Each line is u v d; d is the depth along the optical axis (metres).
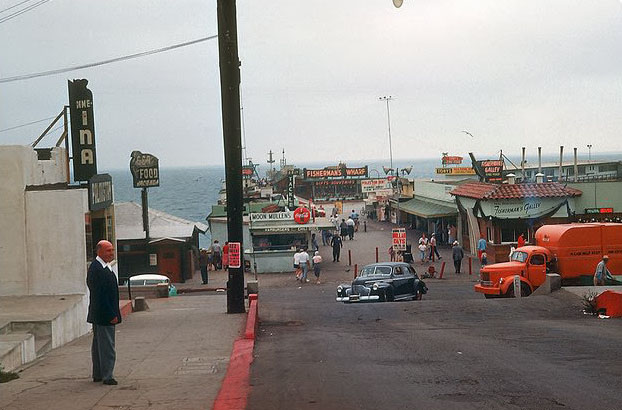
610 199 48.69
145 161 46.69
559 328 18.70
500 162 68.31
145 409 9.27
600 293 24.66
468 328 19.39
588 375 11.33
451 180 73.69
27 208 19.89
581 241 30.84
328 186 116.62
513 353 13.88
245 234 54.91
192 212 186.75
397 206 71.94
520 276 31.05
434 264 48.97
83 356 14.16
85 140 23.34
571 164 81.88
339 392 10.39
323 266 50.41
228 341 15.84
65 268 19.88
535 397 9.73
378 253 55.53
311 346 15.64
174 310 24.44
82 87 23.30
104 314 10.76
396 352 14.48
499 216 48.16
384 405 9.50
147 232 46.34
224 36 21.12
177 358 13.53
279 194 87.62
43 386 10.80
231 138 21.59
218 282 45.09
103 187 23.62
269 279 45.06
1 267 19.78
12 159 19.88
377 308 25.36
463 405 9.36
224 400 9.76
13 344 12.88
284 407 9.51
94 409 9.27
